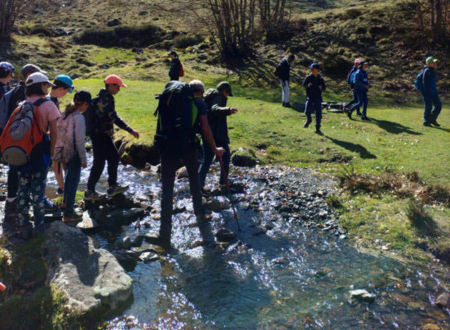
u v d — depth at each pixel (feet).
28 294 12.99
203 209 19.99
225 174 19.01
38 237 15.30
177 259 15.71
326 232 18.43
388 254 16.52
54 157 16.72
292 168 26.37
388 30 70.69
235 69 65.87
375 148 29.60
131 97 43.47
